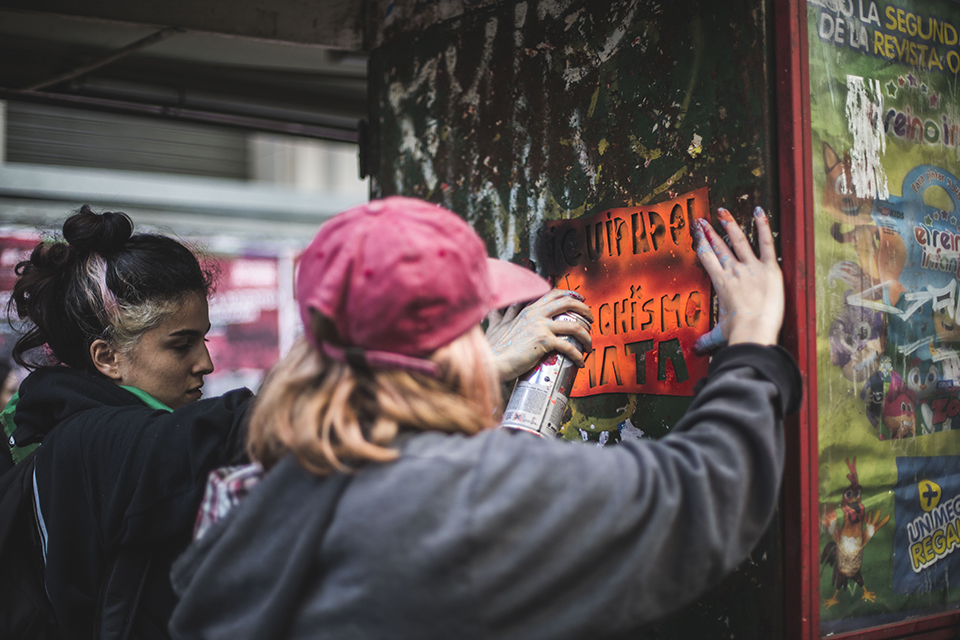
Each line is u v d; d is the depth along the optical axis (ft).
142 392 4.10
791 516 3.31
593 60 4.21
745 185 3.45
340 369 2.41
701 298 3.60
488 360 2.57
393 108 5.53
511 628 2.22
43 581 3.82
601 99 4.17
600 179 4.16
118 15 5.49
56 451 3.72
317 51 7.77
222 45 7.52
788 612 3.33
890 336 3.70
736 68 3.51
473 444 2.38
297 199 19.94
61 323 4.11
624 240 4.01
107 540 3.48
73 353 4.18
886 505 3.64
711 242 3.38
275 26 5.79
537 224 4.53
